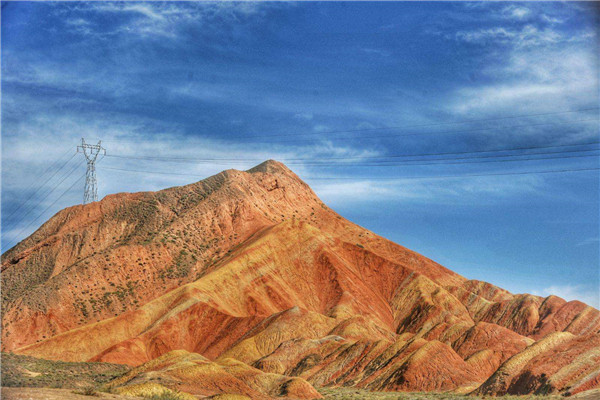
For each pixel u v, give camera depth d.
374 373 119.19
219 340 157.12
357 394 97.88
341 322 158.38
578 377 76.38
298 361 136.38
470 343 140.75
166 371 83.56
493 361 120.88
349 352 131.12
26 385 79.00
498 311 180.25
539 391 77.88
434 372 110.12
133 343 148.88
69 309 173.50
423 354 113.56
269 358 136.75
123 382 82.94
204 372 84.06
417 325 176.25
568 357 80.81
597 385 73.19
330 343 140.62
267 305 176.25
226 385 82.25
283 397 83.75
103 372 103.12
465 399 81.62
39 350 146.50
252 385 86.00
